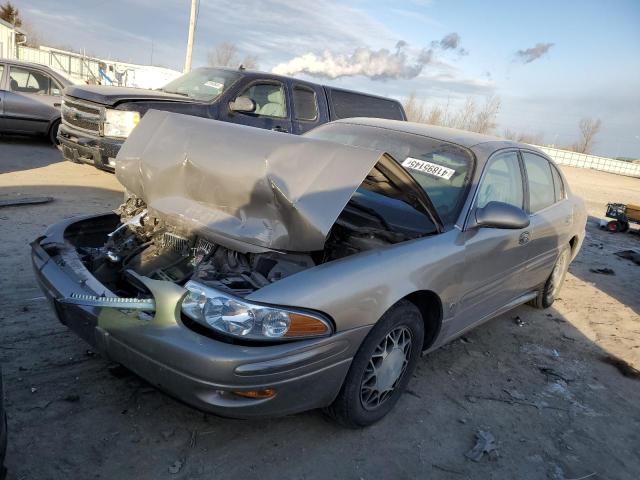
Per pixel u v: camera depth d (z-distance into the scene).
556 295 5.53
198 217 2.95
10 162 8.88
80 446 2.57
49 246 3.14
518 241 3.95
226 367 2.30
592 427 3.44
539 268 4.65
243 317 2.37
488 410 3.43
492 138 4.33
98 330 2.63
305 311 2.45
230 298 2.39
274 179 2.70
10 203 6.15
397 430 3.07
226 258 2.86
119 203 6.96
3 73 10.17
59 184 7.62
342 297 2.56
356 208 3.45
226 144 3.00
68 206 6.48
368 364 2.84
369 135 4.22
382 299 2.73
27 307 3.80
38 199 6.51
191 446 2.68
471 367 3.97
